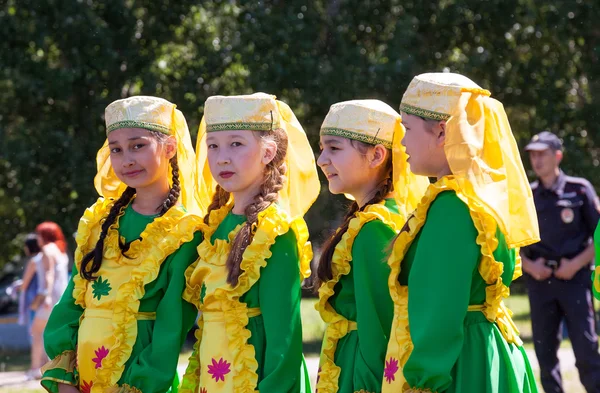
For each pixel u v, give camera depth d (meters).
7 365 27.50
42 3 29.12
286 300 9.08
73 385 10.16
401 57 28.36
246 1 29.12
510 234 8.04
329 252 9.03
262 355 9.14
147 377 9.49
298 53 28.80
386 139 9.39
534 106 31.53
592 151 32.16
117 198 10.91
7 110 31.19
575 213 15.96
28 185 30.59
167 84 30.98
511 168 8.19
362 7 29.55
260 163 9.48
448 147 7.89
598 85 30.95
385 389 8.16
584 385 15.83
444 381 7.47
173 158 10.37
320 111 29.28
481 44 30.80
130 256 10.05
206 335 9.35
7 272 36.22
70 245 31.47
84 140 30.67
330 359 8.91
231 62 30.66
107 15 30.05
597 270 9.18
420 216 8.01
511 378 7.96
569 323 15.85
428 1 29.91
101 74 30.23
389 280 8.16
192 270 9.73
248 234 9.23
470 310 7.95
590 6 29.77
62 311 10.42
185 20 31.39
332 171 9.45
